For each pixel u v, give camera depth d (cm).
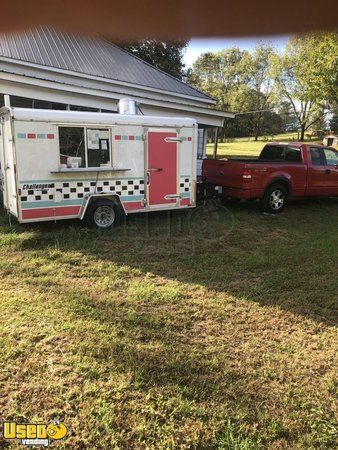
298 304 423
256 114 4497
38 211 640
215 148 1355
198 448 228
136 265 530
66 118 634
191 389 276
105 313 385
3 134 655
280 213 899
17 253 557
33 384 277
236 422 248
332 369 309
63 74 1198
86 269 509
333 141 3756
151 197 740
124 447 226
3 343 324
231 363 311
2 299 409
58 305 399
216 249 611
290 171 897
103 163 682
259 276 502
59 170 641
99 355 312
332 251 611
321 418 254
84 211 673
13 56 1109
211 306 411
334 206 1012
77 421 243
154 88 1378
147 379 286
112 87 1300
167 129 733
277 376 296
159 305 411
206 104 1559
